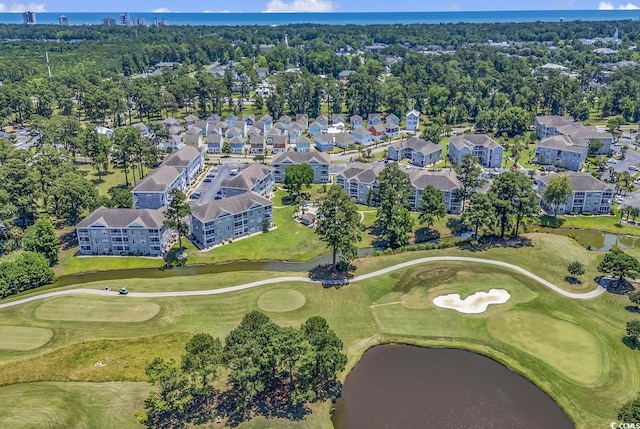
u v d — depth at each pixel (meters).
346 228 122.19
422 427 80.81
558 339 100.00
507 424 81.44
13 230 140.12
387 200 140.38
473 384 90.19
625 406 77.12
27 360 94.12
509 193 141.62
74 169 182.12
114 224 134.88
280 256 137.62
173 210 134.12
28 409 82.31
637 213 154.12
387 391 88.56
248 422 80.69
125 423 80.38
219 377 81.88
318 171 192.25
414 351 99.06
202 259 135.62
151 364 79.75
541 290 116.25
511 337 101.31
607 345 97.50
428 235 147.88
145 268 131.88
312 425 80.50
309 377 87.12
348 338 102.06
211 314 109.00
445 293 115.62
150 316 107.88
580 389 87.31
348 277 123.69
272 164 192.00
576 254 133.12
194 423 80.38
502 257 131.88
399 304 112.69
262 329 84.31
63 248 141.62
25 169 155.12
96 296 115.69
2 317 107.75
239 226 146.88
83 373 90.81
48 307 111.31
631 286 117.19
